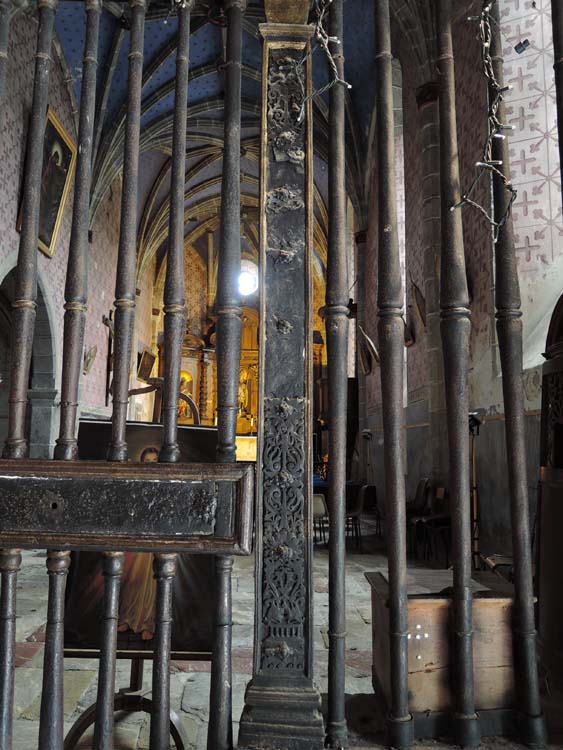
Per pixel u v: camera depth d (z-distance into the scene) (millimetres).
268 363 1578
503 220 1611
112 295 16297
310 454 1540
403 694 1454
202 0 1806
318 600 5742
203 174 21688
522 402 1582
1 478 1542
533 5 6641
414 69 9703
